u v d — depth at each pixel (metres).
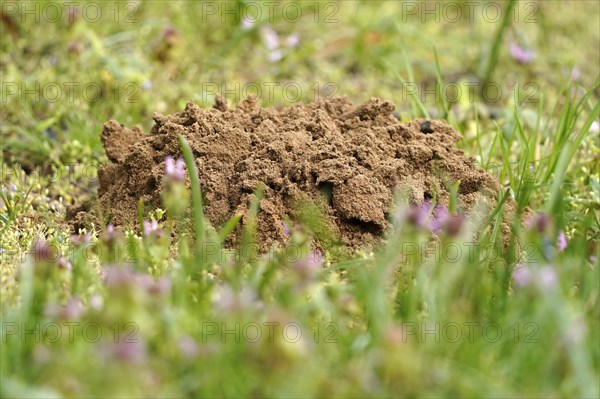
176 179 4.98
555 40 10.36
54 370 3.81
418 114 7.78
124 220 5.78
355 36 9.84
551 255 4.75
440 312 4.31
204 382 3.79
